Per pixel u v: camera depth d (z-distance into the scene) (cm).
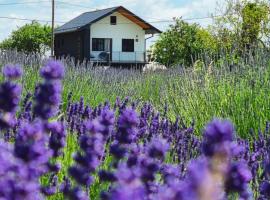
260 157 495
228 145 152
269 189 275
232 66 1069
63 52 5644
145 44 5384
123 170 137
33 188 155
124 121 254
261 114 808
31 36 6881
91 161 237
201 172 107
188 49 4284
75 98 1028
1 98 224
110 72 1609
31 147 165
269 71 971
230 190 188
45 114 235
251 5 2527
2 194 149
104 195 238
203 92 976
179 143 565
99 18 5128
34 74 1050
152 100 1256
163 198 115
